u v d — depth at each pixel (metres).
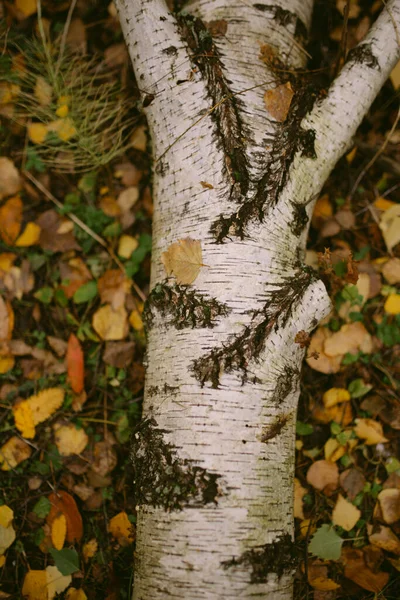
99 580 2.04
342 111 1.84
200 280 1.64
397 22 1.87
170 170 1.80
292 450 1.68
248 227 1.65
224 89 1.72
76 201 2.38
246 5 1.93
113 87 2.40
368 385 2.20
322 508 2.12
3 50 2.39
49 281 2.34
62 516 2.08
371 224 2.35
